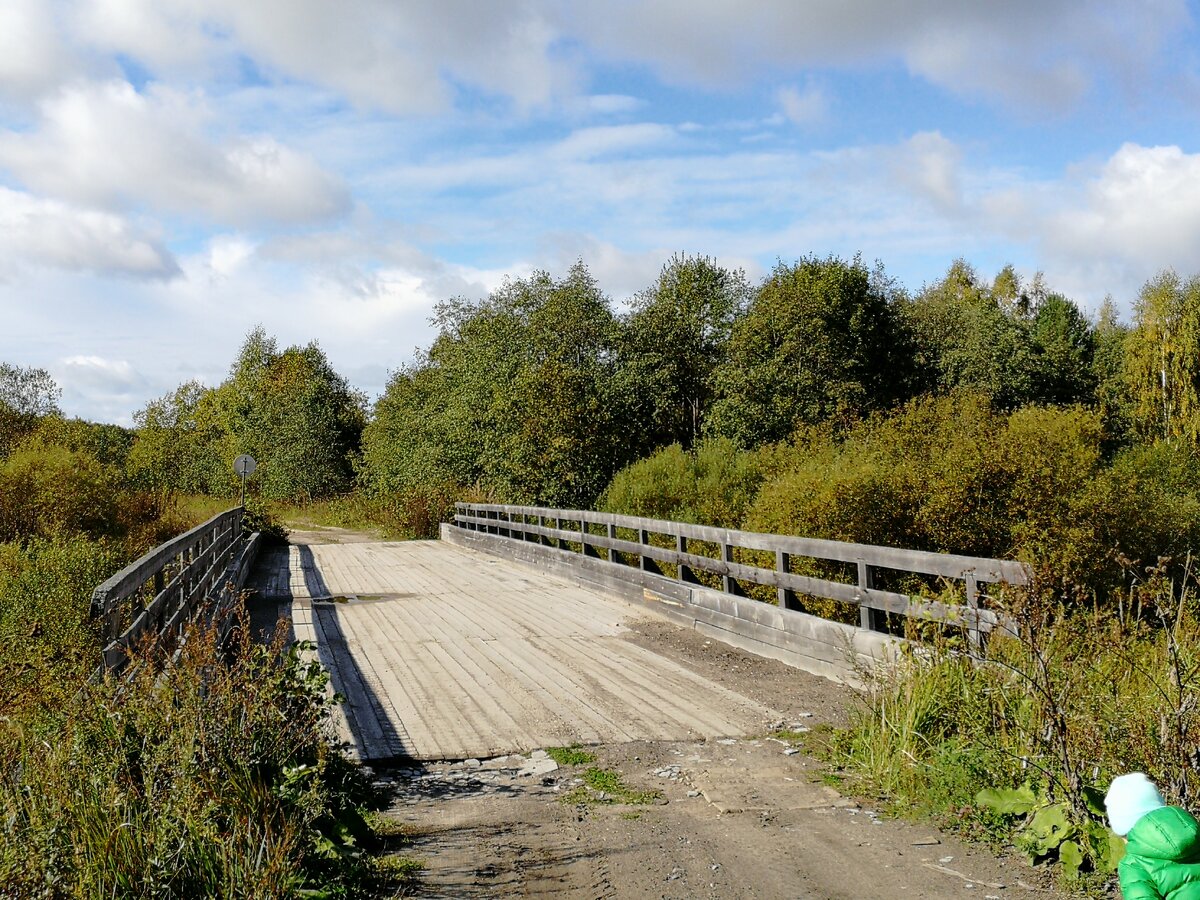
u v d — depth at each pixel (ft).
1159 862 9.56
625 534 54.75
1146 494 35.88
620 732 22.04
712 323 101.91
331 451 154.92
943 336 124.16
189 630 17.76
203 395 223.30
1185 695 14.48
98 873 10.99
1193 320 113.39
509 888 13.56
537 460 82.99
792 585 28.55
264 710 16.14
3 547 42.19
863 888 13.35
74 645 18.22
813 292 90.38
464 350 101.76
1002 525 34.83
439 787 18.65
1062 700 15.35
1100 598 31.24
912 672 18.83
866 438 48.78
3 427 123.54
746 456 62.34
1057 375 119.65
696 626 34.42
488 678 27.50
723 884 13.60
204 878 11.74
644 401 94.27
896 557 23.39
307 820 13.56
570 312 94.22
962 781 16.15
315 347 206.18
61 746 12.91
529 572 54.13
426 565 59.11
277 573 55.11
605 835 15.75
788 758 19.90
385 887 13.61
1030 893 13.03
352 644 32.63
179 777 12.91
